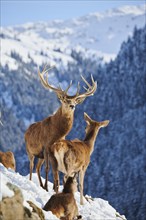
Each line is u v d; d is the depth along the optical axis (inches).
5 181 946.7
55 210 1021.8
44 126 1457.9
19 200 943.0
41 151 1470.2
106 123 1446.9
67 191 1114.1
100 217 1273.4
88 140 1409.9
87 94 1477.6
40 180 1496.1
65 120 1424.7
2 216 905.5
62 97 1430.9
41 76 1480.1
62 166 1301.7
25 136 1526.8
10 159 1471.5
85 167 1365.7
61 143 1309.1
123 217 1497.3
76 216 1076.5
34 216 949.2
